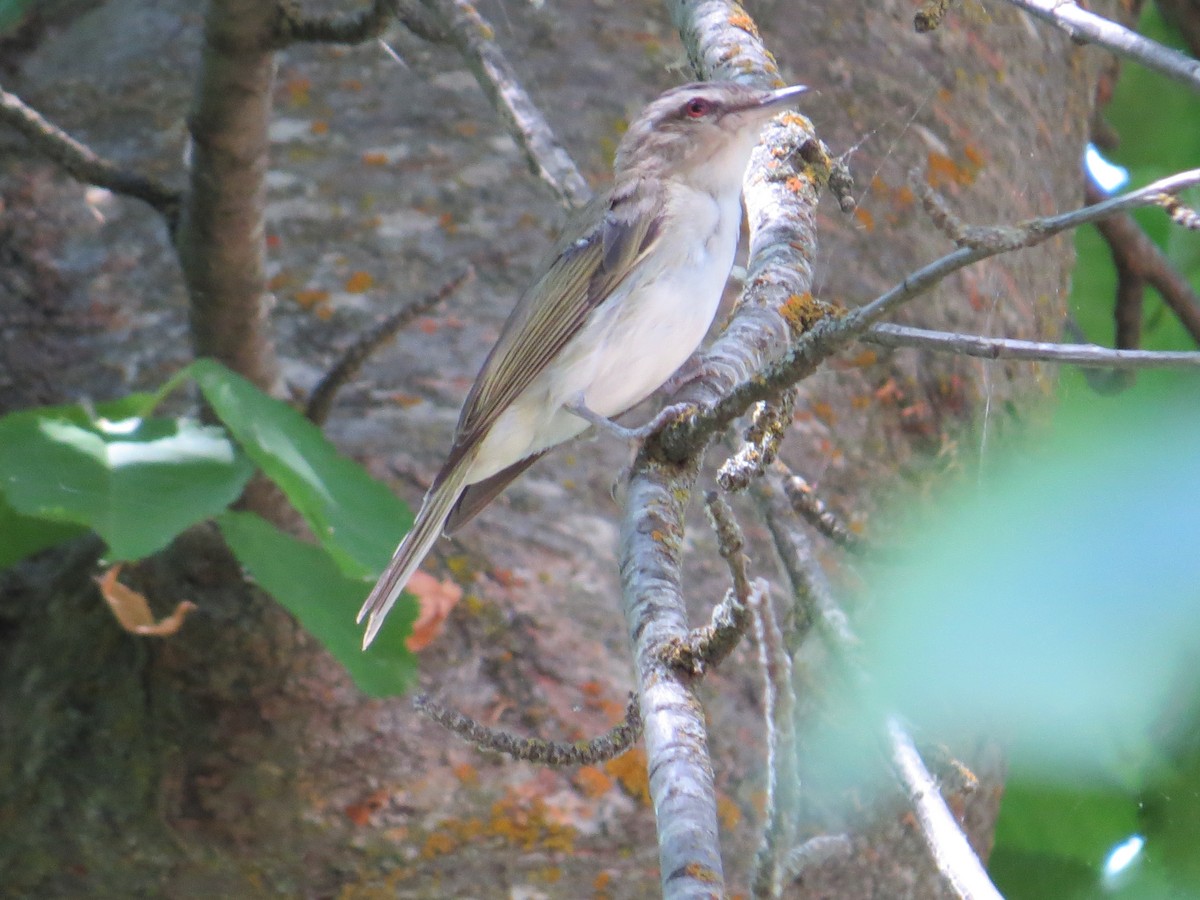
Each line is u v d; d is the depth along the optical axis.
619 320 7.54
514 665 7.98
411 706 7.79
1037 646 3.61
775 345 6.62
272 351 8.38
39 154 9.75
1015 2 5.79
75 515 5.92
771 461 5.42
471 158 9.60
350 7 10.07
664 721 4.27
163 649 7.84
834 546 9.02
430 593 7.79
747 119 7.82
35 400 8.80
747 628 4.39
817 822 8.01
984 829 9.27
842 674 5.87
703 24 8.67
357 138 9.70
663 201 7.66
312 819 7.56
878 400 9.65
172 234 8.00
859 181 10.20
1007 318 10.81
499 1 10.24
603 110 9.90
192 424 6.51
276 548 6.50
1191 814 8.24
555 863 7.60
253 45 7.41
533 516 8.47
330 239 9.29
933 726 6.21
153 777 7.64
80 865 7.57
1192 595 3.46
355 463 6.63
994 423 10.38
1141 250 14.16
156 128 9.92
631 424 8.96
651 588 5.07
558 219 9.41
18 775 7.74
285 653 7.83
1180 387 3.65
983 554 3.64
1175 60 5.20
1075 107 12.88
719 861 3.71
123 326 9.07
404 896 7.51
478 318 9.01
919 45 11.06
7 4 10.12
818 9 10.76
